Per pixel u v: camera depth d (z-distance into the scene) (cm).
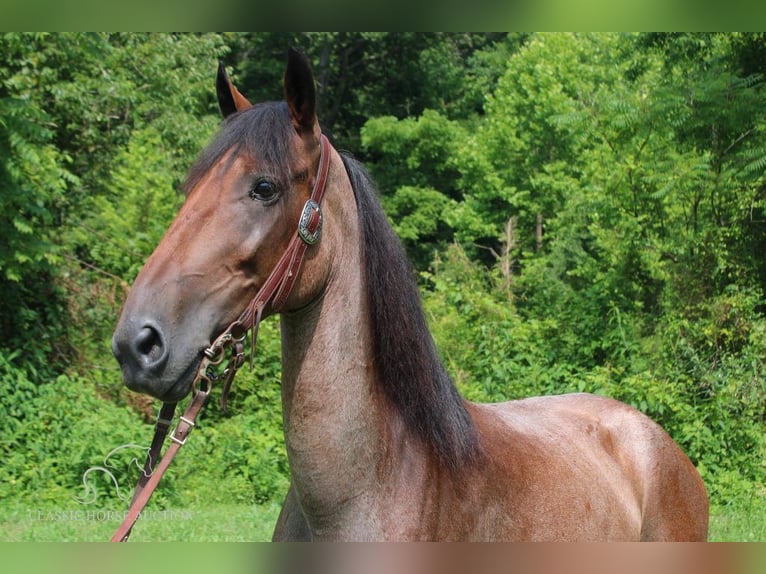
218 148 232
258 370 896
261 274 227
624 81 1428
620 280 1117
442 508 247
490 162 1892
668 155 1180
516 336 983
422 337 257
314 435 235
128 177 1142
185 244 220
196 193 227
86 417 809
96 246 1083
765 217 1109
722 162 1154
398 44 2072
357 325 244
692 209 1132
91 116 1222
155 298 212
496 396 917
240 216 224
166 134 1391
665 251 1103
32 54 1079
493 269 1361
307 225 232
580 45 1833
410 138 1922
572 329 1052
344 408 237
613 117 1272
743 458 854
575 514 293
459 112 2206
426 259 1895
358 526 236
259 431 839
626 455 357
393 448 245
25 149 905
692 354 958
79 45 1138
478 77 2211
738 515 732
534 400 374
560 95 1759
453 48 2191
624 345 998
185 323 215
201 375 216
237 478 770
